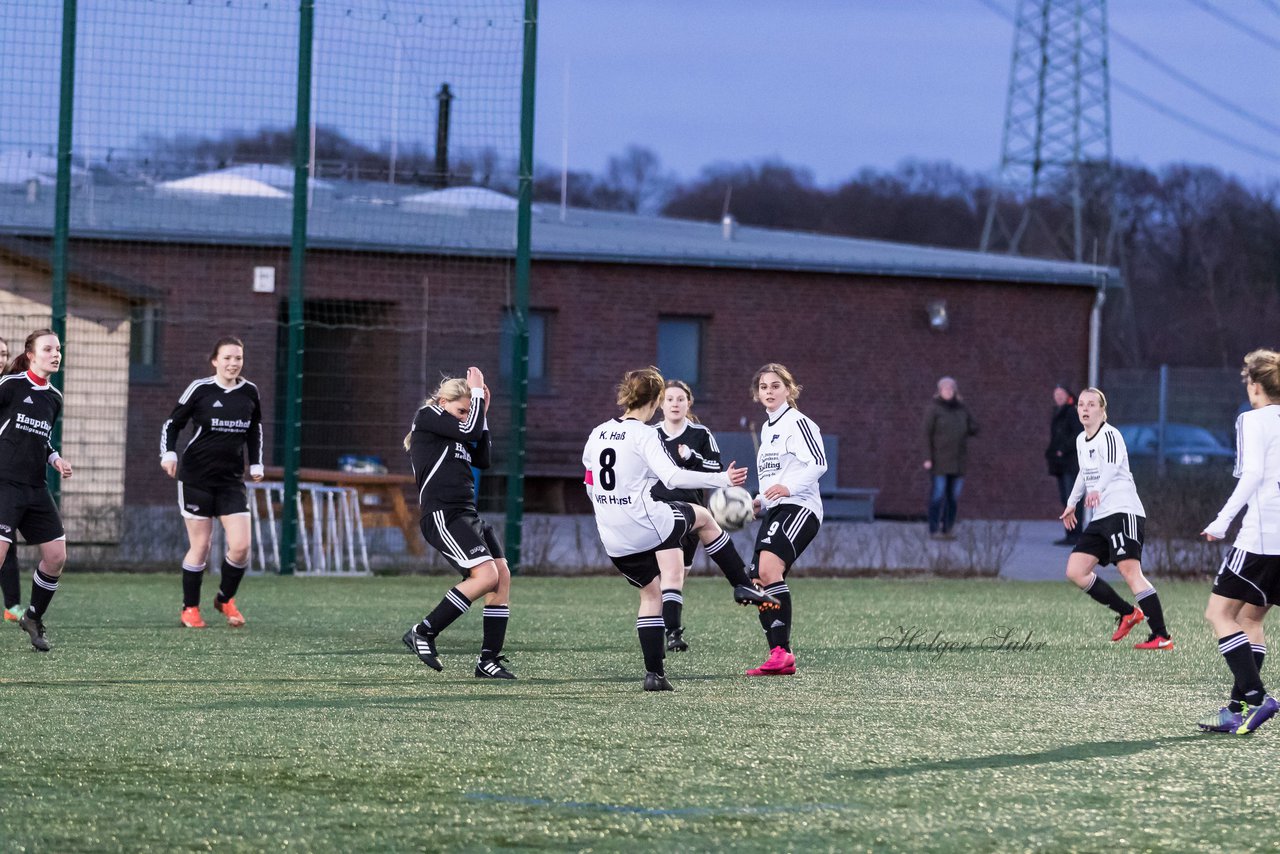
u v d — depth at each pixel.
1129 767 13.88
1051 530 59.62
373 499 41.44
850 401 65.31
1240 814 12.02
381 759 13.88
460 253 55.62
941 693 18.77
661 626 18.75
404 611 28.58
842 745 14.84
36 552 36.94
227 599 25.72
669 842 10.99
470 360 56.38
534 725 15.82
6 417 21.38
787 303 64.69
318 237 53.81
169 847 10.70
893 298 65.75
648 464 18.41
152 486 52.28
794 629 26.72
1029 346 67.31
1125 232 149.62
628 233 69.19
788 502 20.86
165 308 51.91
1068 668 21.53
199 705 16.95
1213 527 16.20
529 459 61.00
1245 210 148.00
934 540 50.66
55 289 36.94
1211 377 67.56
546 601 31.25
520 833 11.19
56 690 18.06
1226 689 19.47
